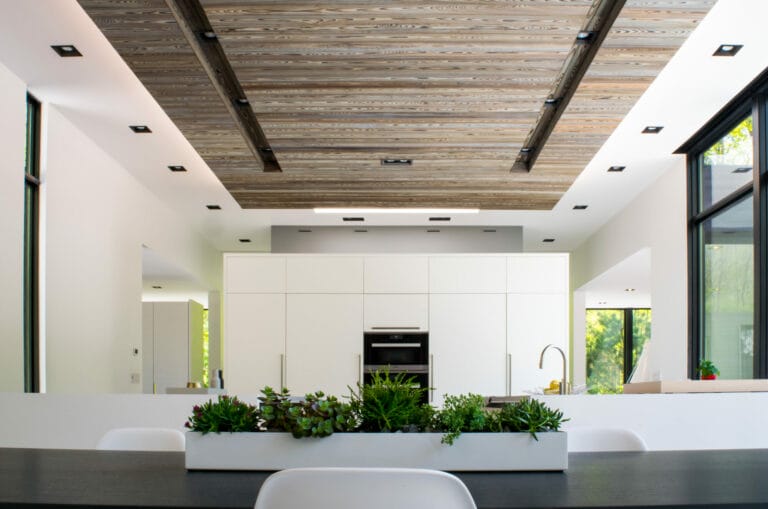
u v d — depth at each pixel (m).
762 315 5.77
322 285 8.28
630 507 1.68
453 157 6.25
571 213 9.30
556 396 3.73
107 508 1.70
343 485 1.67
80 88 5.50
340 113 5.21
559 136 5.70
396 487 1.66
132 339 7.76
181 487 1.88
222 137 5.80
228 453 2.08
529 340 8.20
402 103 5.04
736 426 3.74
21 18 4.45
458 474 2.04
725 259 6.54
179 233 9.39
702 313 7.04
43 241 5.78
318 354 8.20
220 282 11.65
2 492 1.82
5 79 5.09
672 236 7.48
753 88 5.69
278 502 1.68
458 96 4.93
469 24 4.01
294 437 2.08
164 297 12.68
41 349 5.74
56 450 2.45
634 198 8.62
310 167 6.57
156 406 3.72
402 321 8.23
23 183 5.29
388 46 4.23
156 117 6.10
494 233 9.89
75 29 4.59
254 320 8.24
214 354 11.55
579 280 11.31
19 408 3.76
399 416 2.14
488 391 8.16
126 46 4.24
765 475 2.01
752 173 5.91
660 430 3.72
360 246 9.82
